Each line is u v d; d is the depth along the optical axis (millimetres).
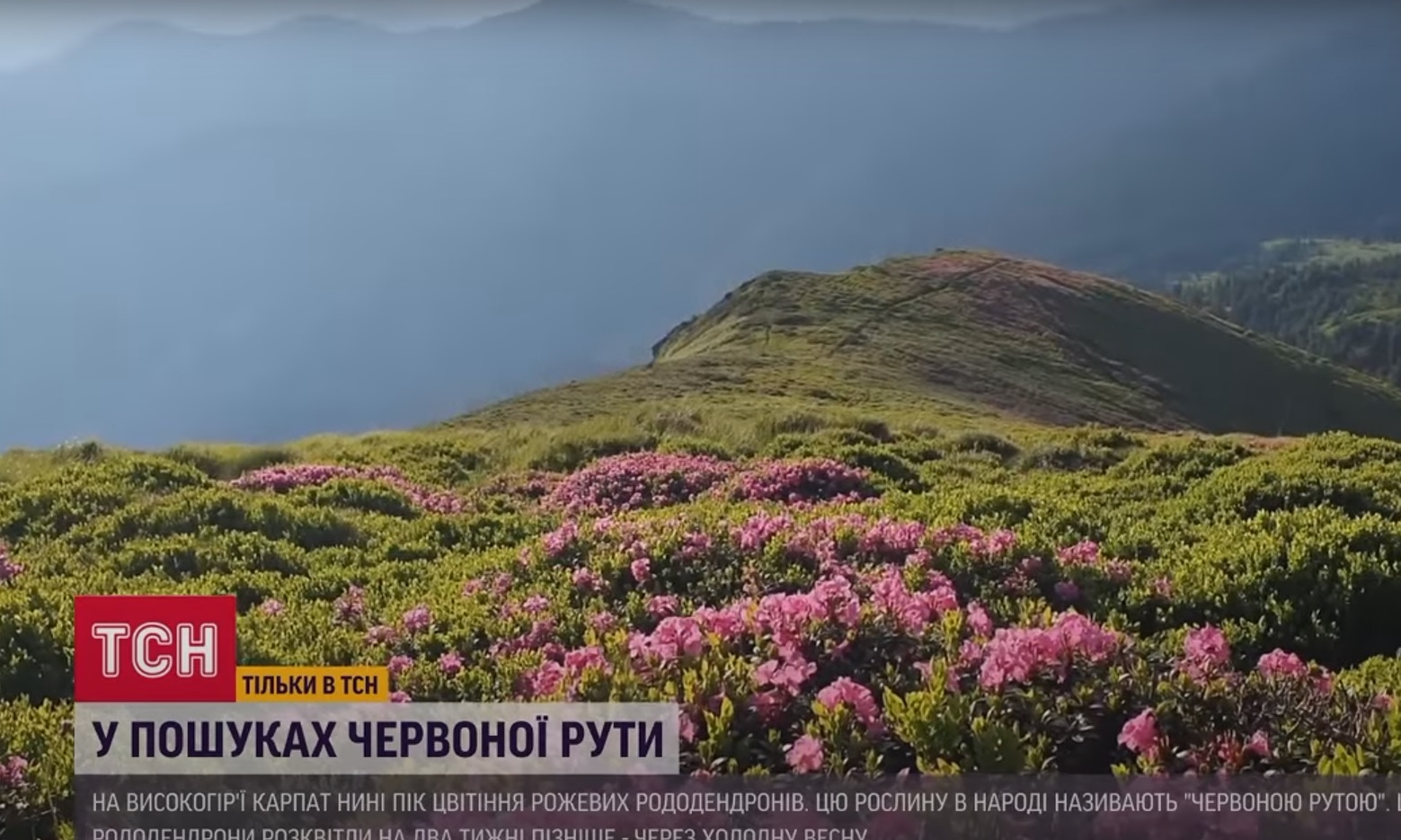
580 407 47688
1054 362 85312
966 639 6965
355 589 11352
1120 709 5961
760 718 6020
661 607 9172
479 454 26672
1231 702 5973
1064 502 13469
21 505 15766
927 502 13203
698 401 46219
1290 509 13852
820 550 10250
